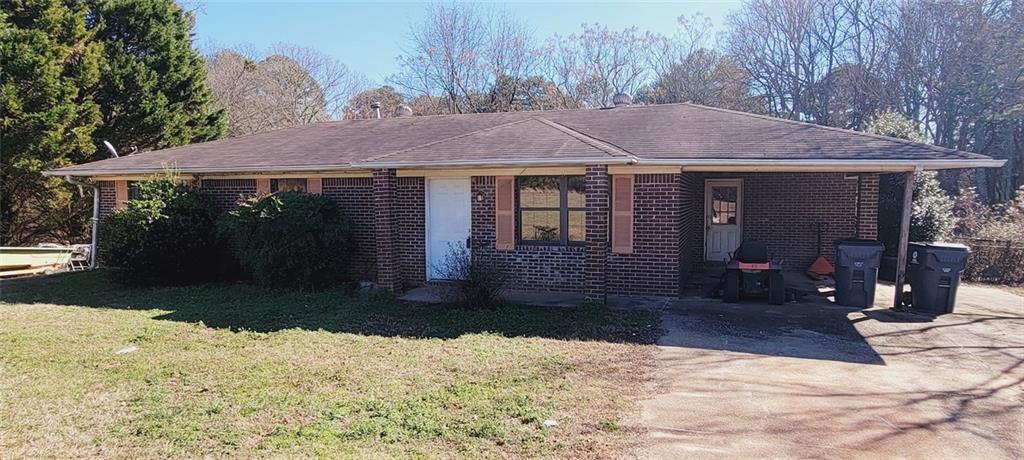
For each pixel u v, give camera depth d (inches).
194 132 877.8
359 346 274.7
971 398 203.9
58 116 682.8
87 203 767.7
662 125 455.8
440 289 415.2
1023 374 231.6
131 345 280.8
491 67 1318.9
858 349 269.9
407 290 434.3
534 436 169.2
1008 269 502.9
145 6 811.4
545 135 409.4
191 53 885.8
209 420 183.0
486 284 369.4
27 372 237.0
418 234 454.3
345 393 207.3
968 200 757.3
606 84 1296.8
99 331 311.1
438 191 449.4
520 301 389.1
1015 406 196.2
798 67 1132.5
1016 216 634.2
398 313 351.6
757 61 1164.5
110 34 805.2
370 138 538.9
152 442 167.8
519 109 1315.2
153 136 817.5
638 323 317.4
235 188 507.5
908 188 353.4
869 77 1052.5
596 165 362.9
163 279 480.1
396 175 448.8
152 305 391.5
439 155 388.5
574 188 418.0
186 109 882.1
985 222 685.9
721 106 1196.5
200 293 436.1
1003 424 180.9
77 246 609.3
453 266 391.9
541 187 425.7
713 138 401.7
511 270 430.9
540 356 254.4
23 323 333.7
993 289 456.1
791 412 190.2
